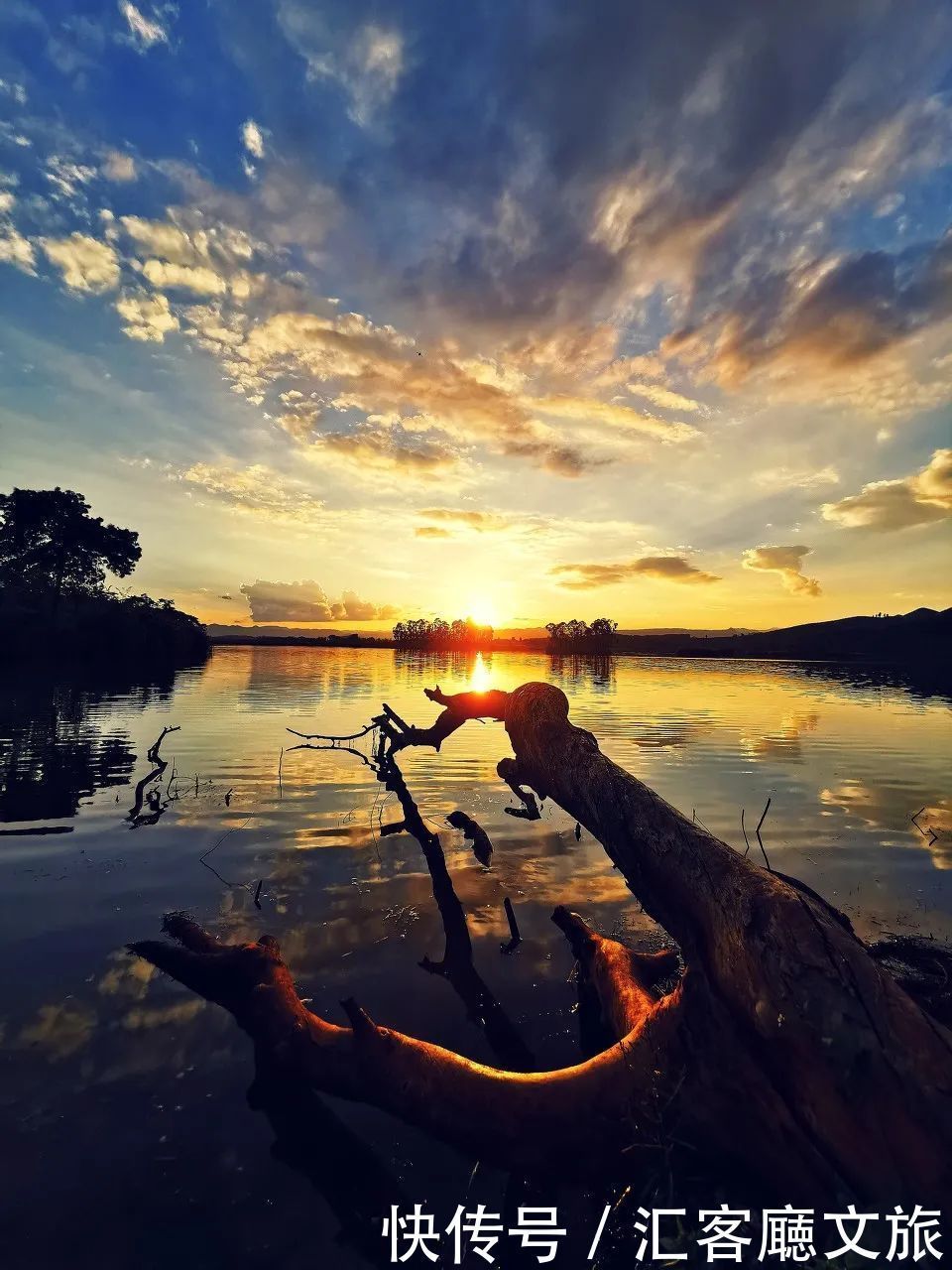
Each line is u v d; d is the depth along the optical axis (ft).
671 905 10.62
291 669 159.43
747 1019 8.46
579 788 14.67
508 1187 8.76
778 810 28.14
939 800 29.91
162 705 70.38
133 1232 7.59
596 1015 12.59
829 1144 7.46
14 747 42.50
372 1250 7.57
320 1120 9.71
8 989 12.81
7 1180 8.16
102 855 21.31
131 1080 10.19
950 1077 7.09
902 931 15.76
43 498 214.28
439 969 14.20
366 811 27.63
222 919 16.44
